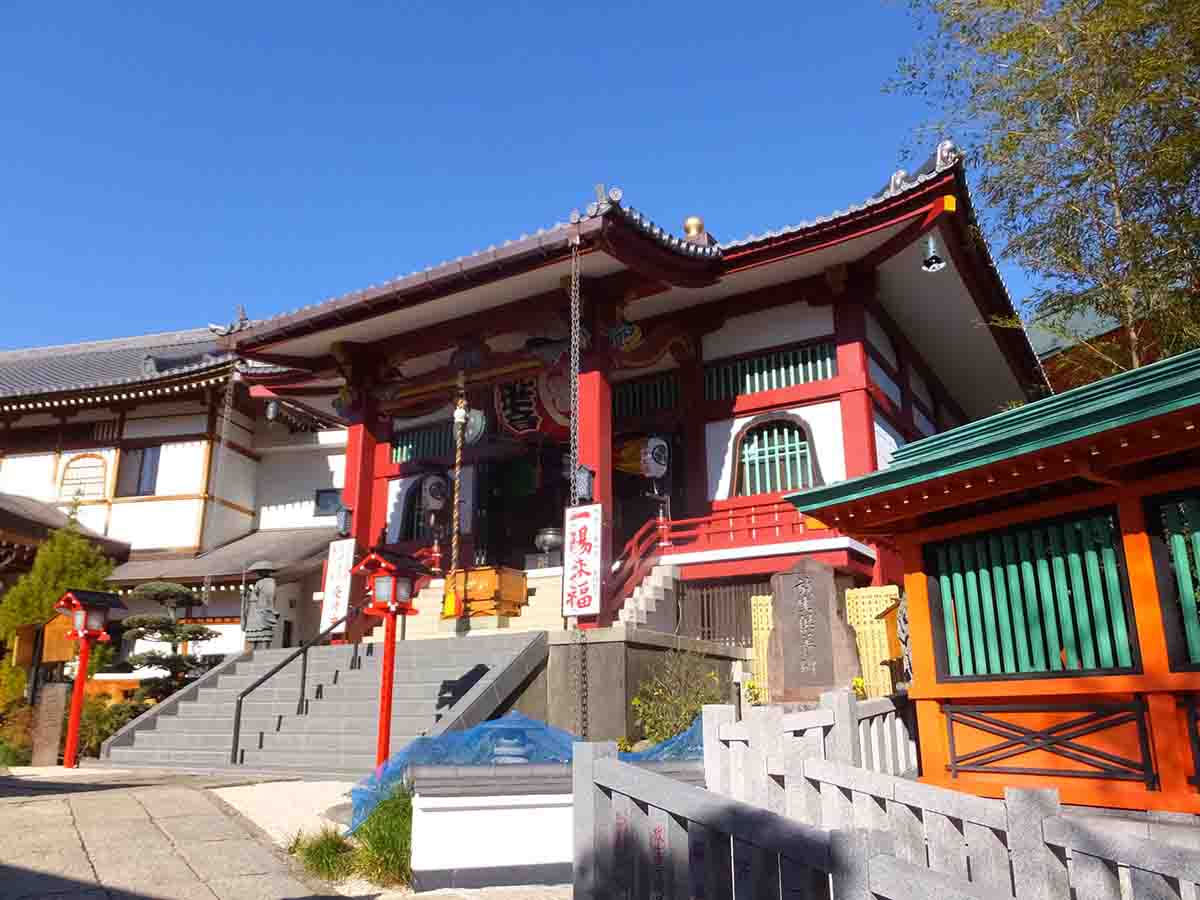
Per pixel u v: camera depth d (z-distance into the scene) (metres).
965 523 7.37
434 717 11.37
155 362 27.47
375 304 16.20
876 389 16.44
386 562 10.35
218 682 14.91
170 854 6.41
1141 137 10.78
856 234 14.75
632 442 18.30
